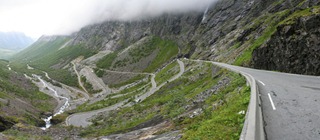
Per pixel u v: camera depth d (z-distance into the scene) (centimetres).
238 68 5403
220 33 15750
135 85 15200
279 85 2528
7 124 6366
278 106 1641
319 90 2036
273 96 1977
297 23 4025
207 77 6303
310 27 3625
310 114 1382
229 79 3541
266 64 5003
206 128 1455
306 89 2142
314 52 3397
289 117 1373
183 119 2577
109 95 14312
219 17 19250
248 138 912
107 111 9112
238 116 1438
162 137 2003
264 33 8412
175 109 3919
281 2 12212
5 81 13750
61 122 8394
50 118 9231
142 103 7819
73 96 16425
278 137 1116
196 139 1332
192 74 8244
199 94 4041
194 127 1689
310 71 3434
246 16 15412
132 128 4178
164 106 5178
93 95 17375
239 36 11388
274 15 10256
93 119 8081
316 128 1161
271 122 1327
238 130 1229
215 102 2617
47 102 12825
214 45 14150
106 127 5703
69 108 11756
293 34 4062
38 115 9338
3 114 6788
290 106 1606
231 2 19350
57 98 14850
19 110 8125
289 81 2778
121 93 14100
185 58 16738
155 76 15262
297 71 3762
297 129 1181
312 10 4209
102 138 3875
